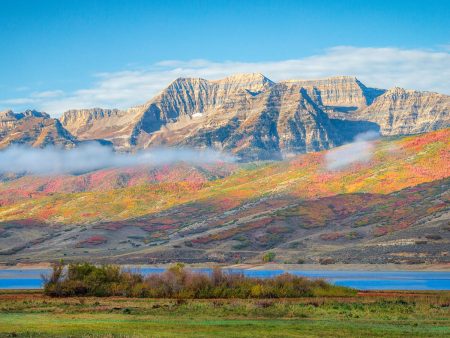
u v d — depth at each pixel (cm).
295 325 7612
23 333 6856
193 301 10312
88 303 10112
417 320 8131
